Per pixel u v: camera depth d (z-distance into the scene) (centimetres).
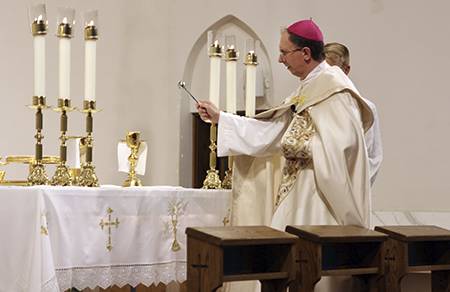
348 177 436
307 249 366
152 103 815
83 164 466
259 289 451
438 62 685
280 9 769
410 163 693
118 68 801
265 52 781
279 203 461
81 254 419
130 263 443
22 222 394
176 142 810
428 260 407
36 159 449
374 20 717
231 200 502
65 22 450
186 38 812
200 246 342
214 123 515
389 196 699
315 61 479
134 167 504
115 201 436
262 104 784
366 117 463
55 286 391
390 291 387
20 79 744
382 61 711
